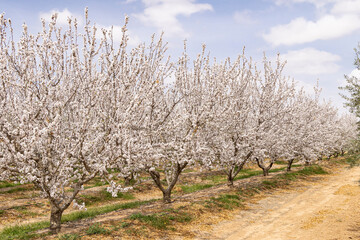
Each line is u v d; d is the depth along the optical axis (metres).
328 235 11.80
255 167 38.84
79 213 14.77
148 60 13.17
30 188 21.75
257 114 22.44
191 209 15.01
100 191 21.03
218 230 12.87
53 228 11.01
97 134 11.60
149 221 12.38
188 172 31.56
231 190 20.72
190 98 16.28
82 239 10.09
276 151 26.72
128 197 20.88
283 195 20.86
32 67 10.49
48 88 10.35
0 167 9.58
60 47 10.70
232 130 19.94
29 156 9.55
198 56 15.85
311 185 24.98
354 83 11.95
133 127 13.07
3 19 10.12
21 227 12.51
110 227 11.35
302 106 31.70
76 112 11.39
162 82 14.53
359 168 37.50
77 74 10.79
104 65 11.60
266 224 13.90
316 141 33.59
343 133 49.00
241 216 15.28
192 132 15.31
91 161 11.42
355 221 13.60
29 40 10.53
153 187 24.23
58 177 10.57
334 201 18.38
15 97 10.80
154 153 13.62
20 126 9.42
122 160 12.19
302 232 12.42
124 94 11.63
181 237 11.66
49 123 10.10
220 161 21.97
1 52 10.13
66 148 10.24
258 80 22.72
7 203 17.28
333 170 35.75
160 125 15.16
